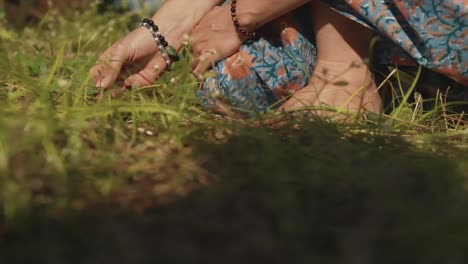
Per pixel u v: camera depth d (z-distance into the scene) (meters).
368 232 1.15
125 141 1.57
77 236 1.14
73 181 1.32
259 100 2.04
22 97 1.85
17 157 1.34
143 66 2.02
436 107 1.88
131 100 1.81
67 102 1.76
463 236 1.13
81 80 1.94
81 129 1.52
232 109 1.96
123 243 1.11
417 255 1.10
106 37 2.82
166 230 1.17
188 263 1.08
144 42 1.99
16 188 1.23
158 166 1.44
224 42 1.99
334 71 1.92
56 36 2.82
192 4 2.07
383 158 1.52
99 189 1.31
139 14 3.22
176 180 1.37
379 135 1.66
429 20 1.79
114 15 3.28
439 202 1.25
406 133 1.83
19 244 1.12
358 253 1.09
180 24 2.05
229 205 1.27
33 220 1.17
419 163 1.46
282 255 1.10
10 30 3.01
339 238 1.15
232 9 1.94
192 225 1.19
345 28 1.90
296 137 1.63
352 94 1.90
